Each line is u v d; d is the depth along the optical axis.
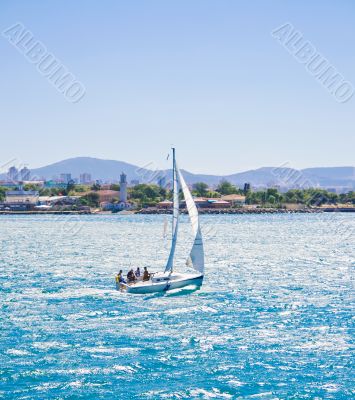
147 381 37.44
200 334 47.69
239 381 37.44
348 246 138.88
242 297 63.75
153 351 43.22
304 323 51.44
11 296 64.50
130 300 61.94
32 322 51.78
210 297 63.69
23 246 139.12
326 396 35.19
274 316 54.12
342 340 45.91
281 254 116.75
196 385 36.78
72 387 36.38
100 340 45.97
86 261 102.44
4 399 34.53
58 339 46.25
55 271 87.38
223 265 95.75
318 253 119.06
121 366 40.00
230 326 50.38
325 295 65.12
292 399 34.72
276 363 40.66
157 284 66.19
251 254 116.88
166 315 54.56
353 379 37.72
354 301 61.38
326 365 40.25
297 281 76.25
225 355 42.31
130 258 108.25
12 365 40.16
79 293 66.38
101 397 34.91
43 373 38.69
